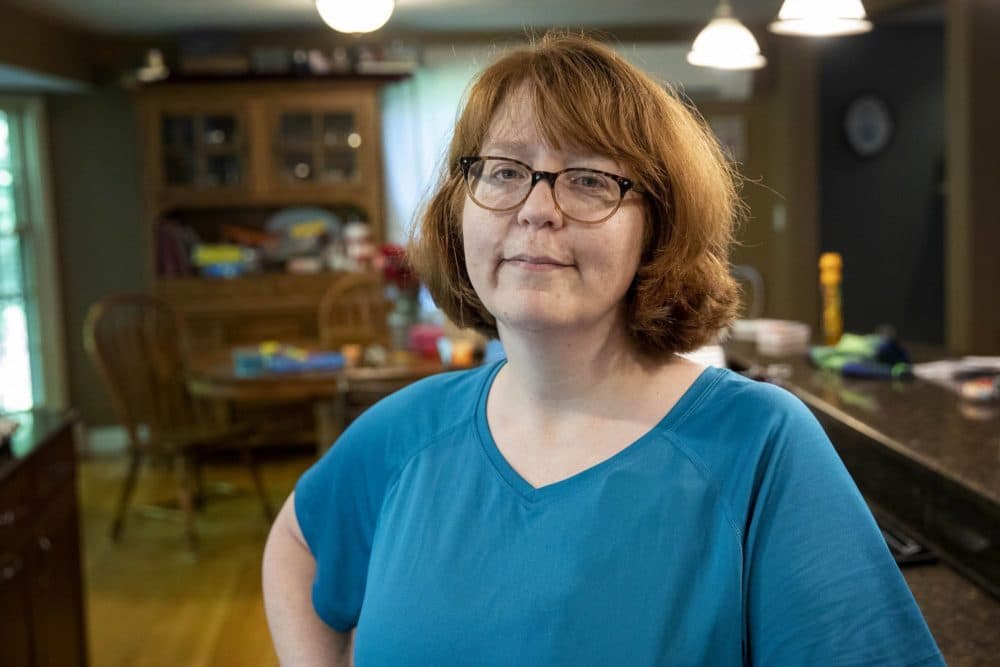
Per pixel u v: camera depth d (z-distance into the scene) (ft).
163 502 17.89
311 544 4.04
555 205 3.21
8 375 21.02
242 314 20.65
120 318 21.49
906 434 7.16
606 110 3.22
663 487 3.19
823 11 11.30
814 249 21.90
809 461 3.13
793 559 3.01
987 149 16.15
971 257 16.26
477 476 3.48
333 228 21.90
